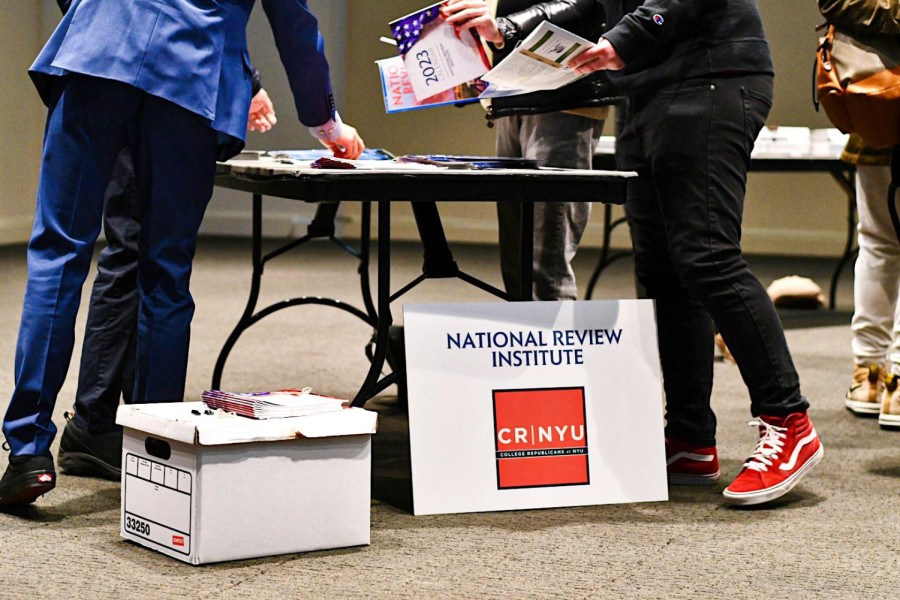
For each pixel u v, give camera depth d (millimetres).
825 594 1924
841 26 3084
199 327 5137
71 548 2094
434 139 10320
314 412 2113
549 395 2506
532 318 2525
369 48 10359
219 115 2281
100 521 2285
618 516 2418
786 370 2488
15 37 8914
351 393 3762
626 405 2549
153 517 2088
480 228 10297
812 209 9531
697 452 2713
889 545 2229
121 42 2225
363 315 3553
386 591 1885
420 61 2623
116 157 2334
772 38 9289
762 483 2473
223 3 2322
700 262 2475
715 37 2473
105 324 2637
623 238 9867
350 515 2141
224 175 2873
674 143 2482
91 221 2318
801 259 9086
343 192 2318
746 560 2113
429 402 2439
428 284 6891
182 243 2322
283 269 7512
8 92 8875
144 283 2330
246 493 2033
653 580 1980
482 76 2521
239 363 4285
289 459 2070
